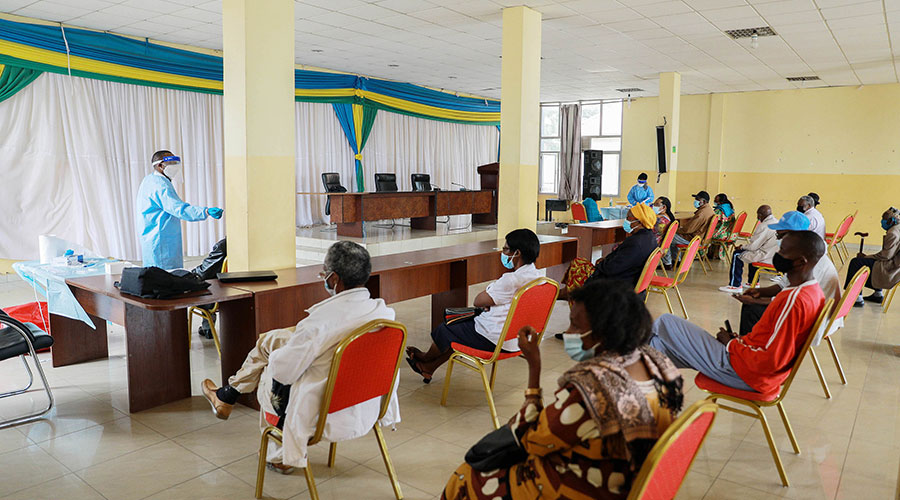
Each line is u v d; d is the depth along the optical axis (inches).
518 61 249.4
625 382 56.2
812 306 95.8
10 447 112.2
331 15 266.2
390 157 469.4
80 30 281.4
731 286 271.9
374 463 108.3
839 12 251.3
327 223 422.9
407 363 164.9
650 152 542.0
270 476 102.8
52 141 274.2
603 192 576.1
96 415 127.3
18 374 150.9
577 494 58.0
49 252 177.3
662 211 271.4
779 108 479.2
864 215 453.7
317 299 138.9
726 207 352.2
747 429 125.6
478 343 126.3
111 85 295.6
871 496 98.5
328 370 84.9
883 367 166.2
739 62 366.6
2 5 246.7
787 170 481.1
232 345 132.0
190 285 120.1
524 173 255.6
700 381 108.0
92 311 138.1
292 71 165.3
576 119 573.6
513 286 123.7
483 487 66.7
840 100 454.6
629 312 58.8
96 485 98.9
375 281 152.6
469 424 126.0
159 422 124.6
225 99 160.4
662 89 406.6
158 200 185.5
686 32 290.8
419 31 296.2
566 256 229.8
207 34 300.2
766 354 96.0
